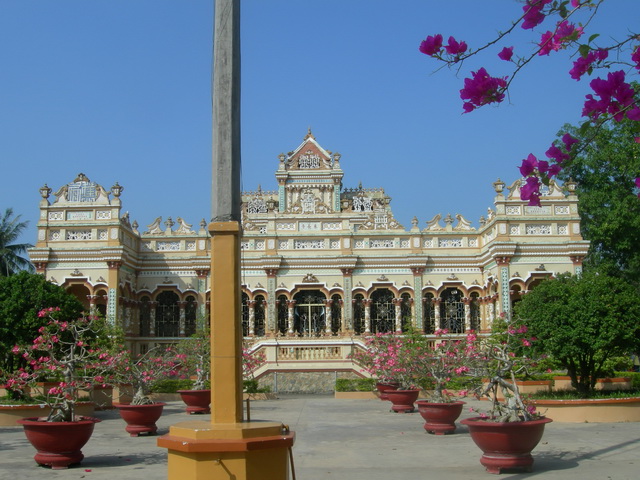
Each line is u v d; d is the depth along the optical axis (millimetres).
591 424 21391
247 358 33031
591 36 6656
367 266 42812
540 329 22625
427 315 42688
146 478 13258
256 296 42969
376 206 65250
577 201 40188
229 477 8109
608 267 41875
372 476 13266
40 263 39938
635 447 16578
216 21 9297
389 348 29844
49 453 14617
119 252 39594
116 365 21938
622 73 6770
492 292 40750
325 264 42594
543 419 13891
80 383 17359
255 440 8219
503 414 14203
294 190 60281
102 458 15875
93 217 40594
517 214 39969
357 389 33625
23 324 24609
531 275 39438
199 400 26875
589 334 21828
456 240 43312
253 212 65812
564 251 39625
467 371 18672
